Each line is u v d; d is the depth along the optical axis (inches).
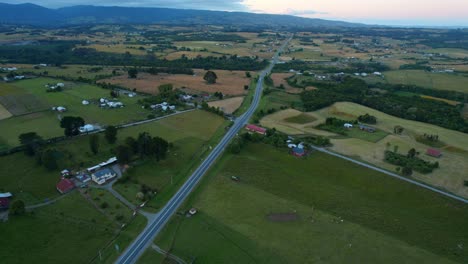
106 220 3206.2
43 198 3508.9
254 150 5044.3
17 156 4350.4
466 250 3036.4
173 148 4940.9
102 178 3843.5
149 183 3932.1
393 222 3420.3
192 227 3176.7
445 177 4362.7
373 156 4940.9
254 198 3740.2
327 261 2819.9
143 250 2834.6
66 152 4559.5
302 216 3449.8
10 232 2938.0
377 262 2832.2
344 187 4089.6
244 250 2903.5
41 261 2642.7
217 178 4151.1
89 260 2687.0
